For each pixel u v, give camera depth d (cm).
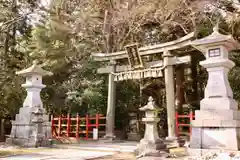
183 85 1520
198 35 1342
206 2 1390
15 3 1742
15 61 1689
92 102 1445
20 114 1076
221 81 680
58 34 1630
